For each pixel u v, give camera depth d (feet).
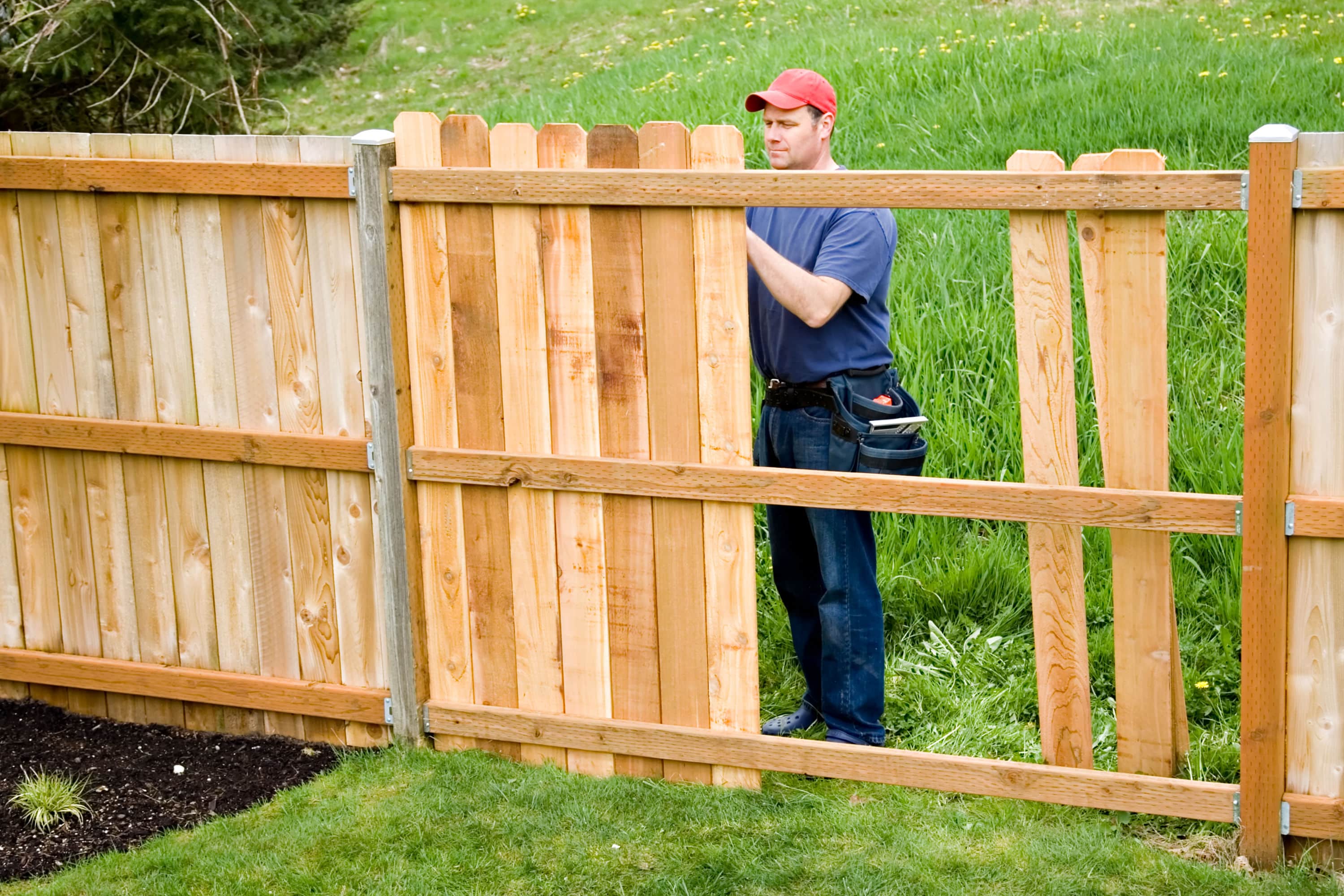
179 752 23.29
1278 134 16.57
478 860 19.07
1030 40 52.70
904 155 43.73
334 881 18.67
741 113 48.83
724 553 20.49
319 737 23.43
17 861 19.77
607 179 19.54
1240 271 34.06
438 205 20.59
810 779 21.18
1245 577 17.88
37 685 25.04
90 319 22.68
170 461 22.97
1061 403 18.62
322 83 76.07
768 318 20.90
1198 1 58.90
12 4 45.73
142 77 47.03
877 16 65.87
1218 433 28.66
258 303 21.76
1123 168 17.67
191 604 23.58
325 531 22.45
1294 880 18.01
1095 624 25.39
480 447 21.36
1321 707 18.15
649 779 21.48
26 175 22.06
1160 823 19.60
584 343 20.47
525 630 21.83
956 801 20.25
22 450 23.72
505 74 73.20
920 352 31.86
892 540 27.30
